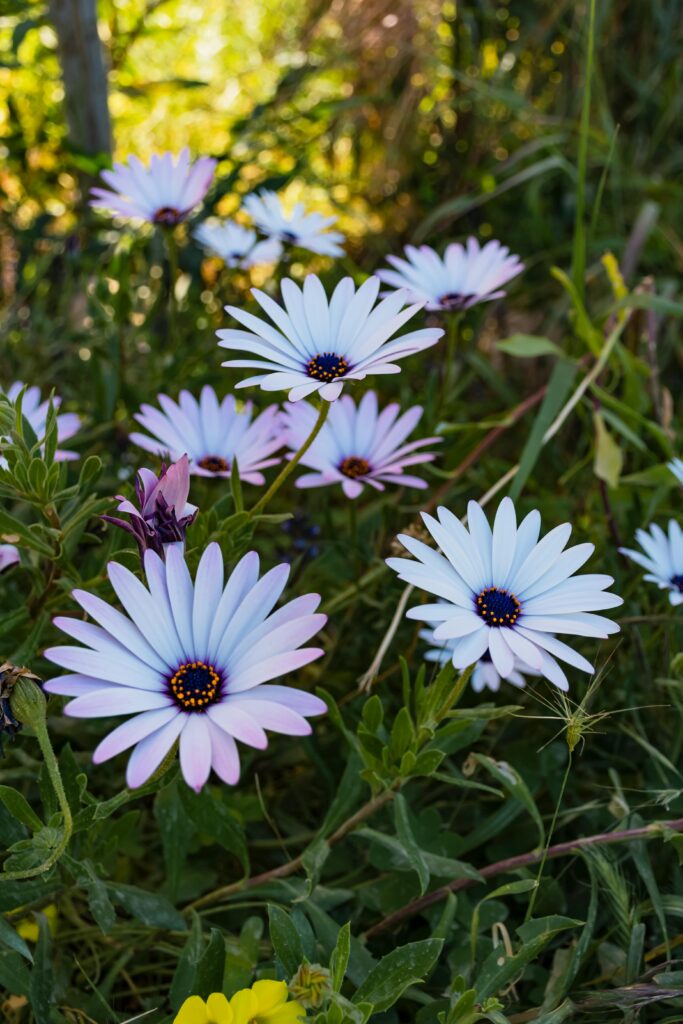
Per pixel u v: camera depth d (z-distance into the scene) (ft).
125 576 1.17
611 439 1.94
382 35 3.01
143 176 1.94
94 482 1.51
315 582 1.90
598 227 3.00
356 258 3.17
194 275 2.52
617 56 3.13
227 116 3.26
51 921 1.52
